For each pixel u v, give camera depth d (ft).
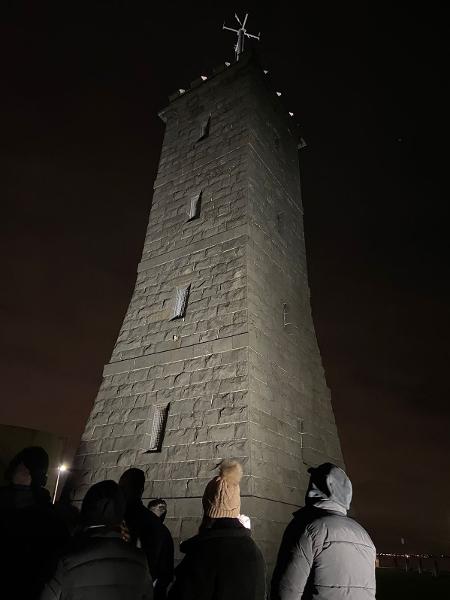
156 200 56.59
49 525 13.99
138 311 48.60
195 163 55.77
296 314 48.88
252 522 30.86
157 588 17.49
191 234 49.62
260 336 40.37
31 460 14.71
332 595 11.63
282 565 12.17
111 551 10.87
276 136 59.47
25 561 12.97
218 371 38.60
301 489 37.76
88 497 11.89
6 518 13.52
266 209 50.44
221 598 10.75
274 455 36.09
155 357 43.65
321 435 44.68
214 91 60.70
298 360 45.78
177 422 38.29
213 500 12.30
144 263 51.88
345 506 13.42
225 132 55.36
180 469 35.73
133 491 19.04
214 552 11.22
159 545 17.66
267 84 60.18
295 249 54.29
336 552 11.96
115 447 40.63
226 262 44.70
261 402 37.04
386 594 44.19
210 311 42.65
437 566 65.57
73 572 10.24
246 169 49.67
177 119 63.21
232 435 34.81
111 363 46.78
